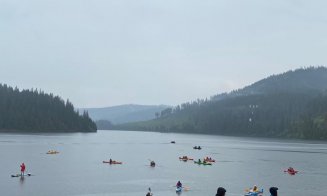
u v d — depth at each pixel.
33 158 127.19
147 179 88.12
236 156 163.75
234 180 90.56
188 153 175.38
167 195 70.12
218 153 178.88
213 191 74.75
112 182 82.38
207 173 102.50
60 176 89.00
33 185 75.88
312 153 185.50
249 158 154.38
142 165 118.12
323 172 110.25
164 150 190.88
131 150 183.38
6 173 90.75
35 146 179.12
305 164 133.38
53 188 73.38
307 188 81.50
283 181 91.00
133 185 79.38
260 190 75.62
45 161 119.75
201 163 126.31
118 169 105.94
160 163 125.81
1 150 153.12
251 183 86.62
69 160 125.75
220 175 99.00
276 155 171.12
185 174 99.12
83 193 69.75
